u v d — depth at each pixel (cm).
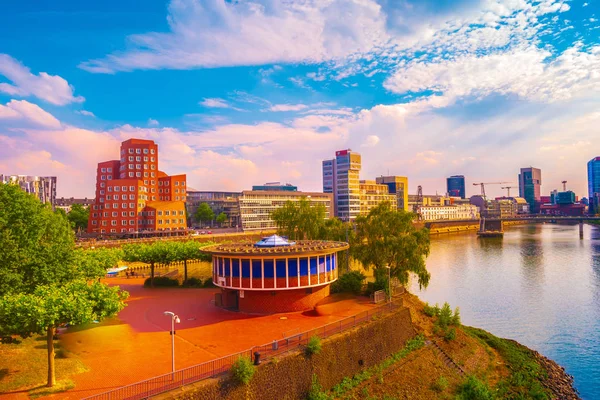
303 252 4288
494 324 6122
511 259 12562
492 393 3703
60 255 4072
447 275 9800
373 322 3856
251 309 4397
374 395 3341
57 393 2469
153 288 6047
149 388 2469
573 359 4934
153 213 14538
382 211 5784
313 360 3178
